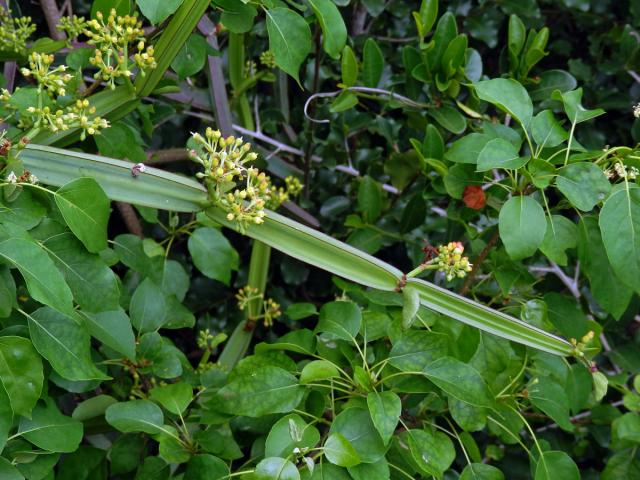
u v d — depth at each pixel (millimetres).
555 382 562
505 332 444
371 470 395
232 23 470
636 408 569
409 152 706
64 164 390
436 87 663
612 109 868
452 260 427
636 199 425
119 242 525
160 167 832
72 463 461
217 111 715
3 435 333
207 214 419
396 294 525
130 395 576
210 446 436
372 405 394
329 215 813
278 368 428
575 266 762
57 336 380
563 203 507
